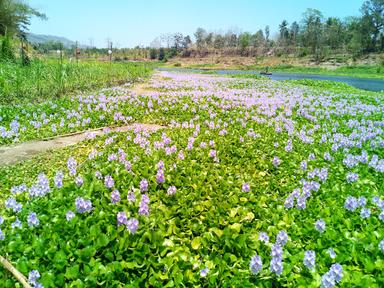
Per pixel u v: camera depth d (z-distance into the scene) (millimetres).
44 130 10797
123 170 6754
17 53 26469
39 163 8219
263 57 115125
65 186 6043
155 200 5945
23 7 36469
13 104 13852
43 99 15438
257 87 25453
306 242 4852
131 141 9438
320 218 5359
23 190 6109
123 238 4344
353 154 9055
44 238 4469
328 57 98125
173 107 14078
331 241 4703
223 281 3957
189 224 5215
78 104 13969
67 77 19094
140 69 34125
